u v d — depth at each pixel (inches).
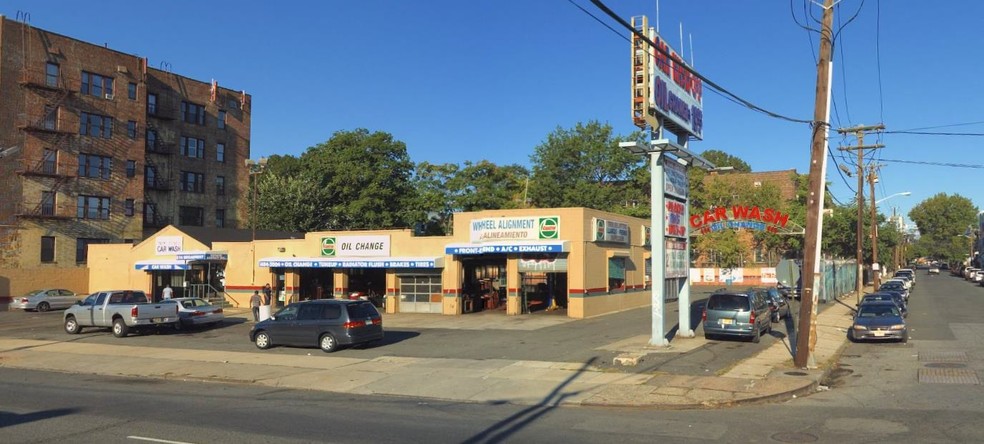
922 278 3976.4
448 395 569.9
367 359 784.3
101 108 2126.0
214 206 2551.7
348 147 2390.5
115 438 398.3
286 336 879.1
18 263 1909.4
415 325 1180.5
